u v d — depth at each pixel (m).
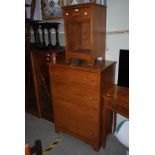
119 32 1.86
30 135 2.18
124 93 1.68
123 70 1.80
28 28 2.29
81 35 2.05
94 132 1.83
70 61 1.92
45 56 2.13
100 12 1.72
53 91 2.02
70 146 1.98
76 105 1.87
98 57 1.85
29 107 2.70
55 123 2.18
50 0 2.25
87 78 1.67
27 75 2.50
